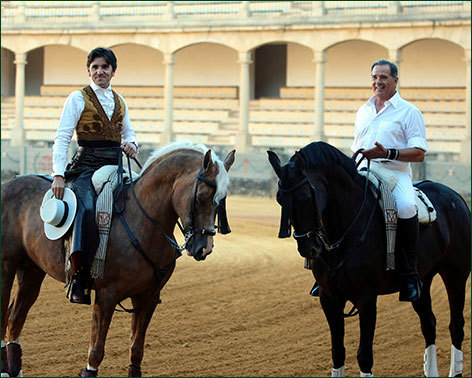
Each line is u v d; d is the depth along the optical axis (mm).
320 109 58094
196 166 9117
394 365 12203
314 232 9102
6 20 65750
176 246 9281
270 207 41812
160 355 12203
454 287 11305
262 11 61156
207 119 64875
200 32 61531
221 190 8734
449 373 11672
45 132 66188
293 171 9109
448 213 11062
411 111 10086
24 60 65250
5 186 10484
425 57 62406
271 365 11852
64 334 13148
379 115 10219
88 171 9859
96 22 64125
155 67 70750
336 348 9844
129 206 9492
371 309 9562
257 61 70375
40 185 10422
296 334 13867
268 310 15656
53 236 9539
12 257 10266
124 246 9281
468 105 54000
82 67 71875
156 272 9461
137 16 63969
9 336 10352
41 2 69250
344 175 9562
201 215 8805
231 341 13227
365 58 64375
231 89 66562
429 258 10586
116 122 10055
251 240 27391
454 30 54750
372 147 10273
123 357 11984
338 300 9812
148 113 66250
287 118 62094
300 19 58844
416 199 10305
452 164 43594
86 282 9344
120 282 9273
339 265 9523
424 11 55719
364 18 57094
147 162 9727
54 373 10938
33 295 10492
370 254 9555
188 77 69562
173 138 61906
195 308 15625
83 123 9875
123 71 71625
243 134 58469
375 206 9781
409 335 14180
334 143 59031
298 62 66000
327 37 58250
